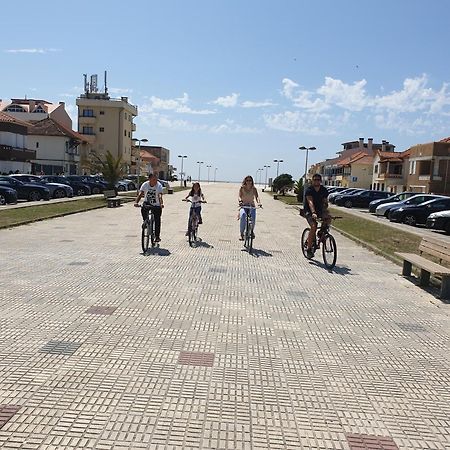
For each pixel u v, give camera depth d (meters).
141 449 3.19
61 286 7.35
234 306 6.65
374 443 3.40
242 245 12.80
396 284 8.55
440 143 50.25
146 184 11.14
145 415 3.62
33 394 3.87
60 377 4.19
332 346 5.29
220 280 8.27
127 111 85.50
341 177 85.38
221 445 3.29
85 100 81.25
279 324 5.96
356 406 3.94
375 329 5.94
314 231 10.41
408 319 6.41
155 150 121.38
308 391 4.17
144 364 4.54
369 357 5.01
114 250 10.98
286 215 25.59
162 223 17.94
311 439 3.42
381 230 18.78
